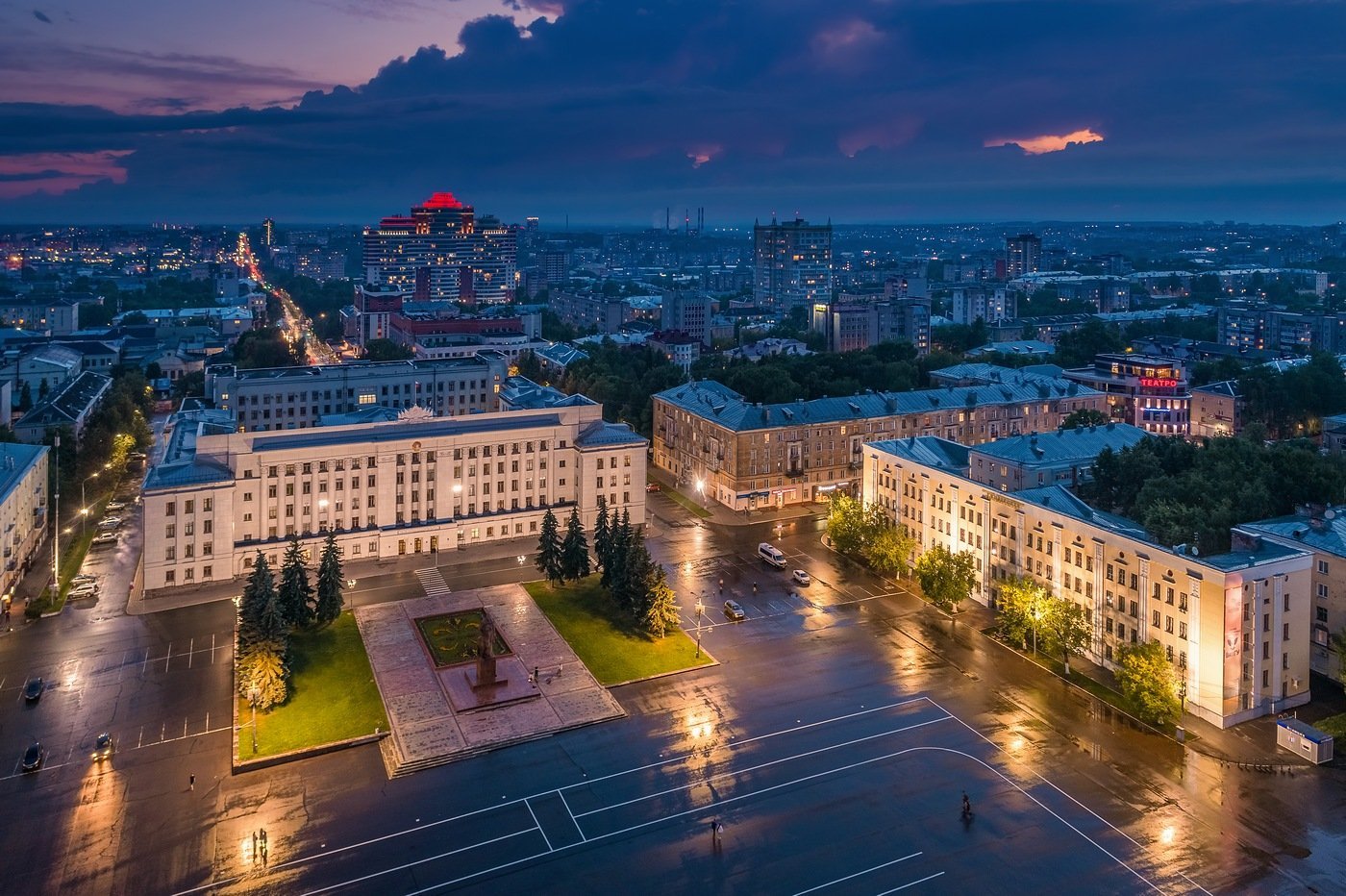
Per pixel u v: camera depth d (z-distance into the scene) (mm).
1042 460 169125
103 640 130000
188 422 186000
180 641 129875
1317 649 120375
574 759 101062
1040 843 86750
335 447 158250
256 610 113750
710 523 187500
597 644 129625
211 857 84500
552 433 176375
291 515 157375
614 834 87938
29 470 161500
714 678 120062
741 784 96188
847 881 81750
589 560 158750
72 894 79500
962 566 137500
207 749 102688
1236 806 92312
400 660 124625
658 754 102000
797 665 123562
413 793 94562
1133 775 97812
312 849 85625
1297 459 153750
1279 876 82000
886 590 150625
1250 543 123438
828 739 105000
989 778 97438
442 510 168375
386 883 81250
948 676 120500
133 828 88688
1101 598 122750
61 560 161750
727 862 84000
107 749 101250
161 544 145750
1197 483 149875
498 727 107125
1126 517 152250
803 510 197250
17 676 119188
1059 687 117312
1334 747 102000
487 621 116438
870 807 92438
